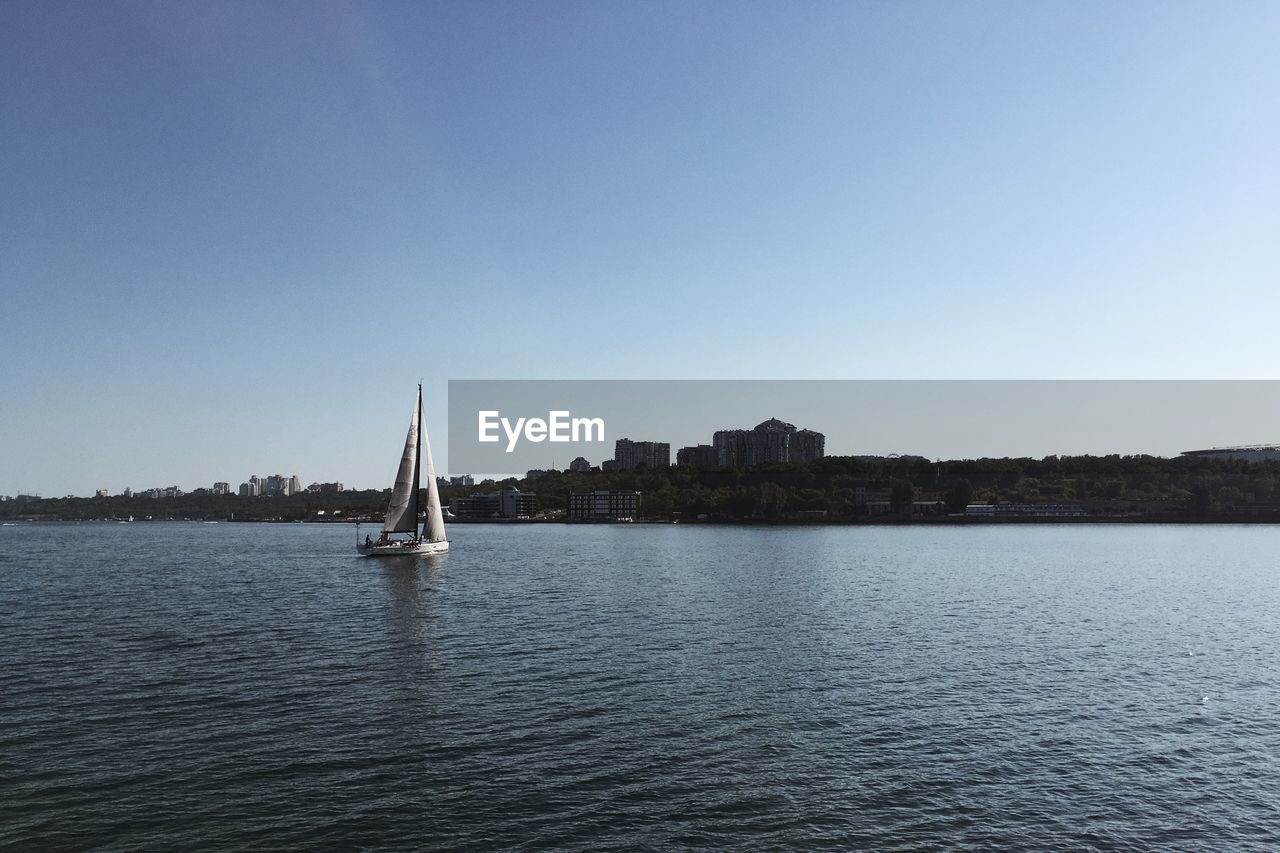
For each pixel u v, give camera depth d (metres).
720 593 100.75
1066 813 32.06
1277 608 90.62
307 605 88.31
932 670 55.06
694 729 41.19
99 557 183.75
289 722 41.97
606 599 93.94
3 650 61.12
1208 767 36.97
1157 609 89.38
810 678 52.22
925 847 29.17
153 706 44.94
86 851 27.94
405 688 49.06
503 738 39.56
